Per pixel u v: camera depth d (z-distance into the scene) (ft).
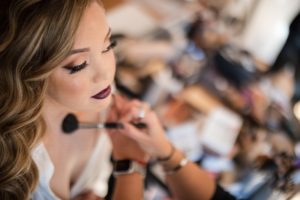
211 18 6.17
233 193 4.64
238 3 6.34
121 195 3.34
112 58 2.43
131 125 3.19
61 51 2.07
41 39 2.05
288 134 5.25
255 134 5.25
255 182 4.67
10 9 2.02
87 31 2.11
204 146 5.11
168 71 5.55
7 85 2.22
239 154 5.07
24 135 2.47
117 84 4.92
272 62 5.88
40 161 2.77
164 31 5.92
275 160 4.85
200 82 5.57
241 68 5.75
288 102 5.55
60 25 2.02
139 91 5.24
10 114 2.31
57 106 2.70
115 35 5.74
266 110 5.46
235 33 6.08
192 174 3.47
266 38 6.12
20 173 2.57
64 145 3.13
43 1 2.00
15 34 2.05
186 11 6.20
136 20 5.97
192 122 5.24
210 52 5.82
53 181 3.17
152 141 3.22
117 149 3.38
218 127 5.26
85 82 2.31
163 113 5.23
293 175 4.49
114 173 3.43
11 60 2.14
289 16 6.42
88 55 2.19
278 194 4.33
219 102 5.48
